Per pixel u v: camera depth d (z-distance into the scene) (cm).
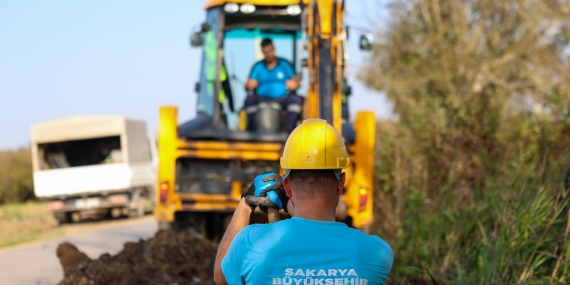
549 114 994
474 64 2428
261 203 304
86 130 1972
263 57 996
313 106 852
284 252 266
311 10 861
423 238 787
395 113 1195
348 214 896
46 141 1988
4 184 3716
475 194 841
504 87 2133
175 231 879
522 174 788
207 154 918
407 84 2309
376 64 2598
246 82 991
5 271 893
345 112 1044
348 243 269
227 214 947
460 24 2664
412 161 980
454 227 726
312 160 271
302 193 275
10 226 1898
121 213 2156
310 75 855
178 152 915
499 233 614
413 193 865
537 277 572
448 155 953
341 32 891
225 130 940
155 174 2248
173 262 736
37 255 1041
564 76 2372
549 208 588
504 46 2605
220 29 986
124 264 664
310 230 269
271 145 924
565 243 537
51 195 1950
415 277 745
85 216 2234
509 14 2655
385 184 982
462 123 995
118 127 1967
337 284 265
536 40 2597
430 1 2712
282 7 975
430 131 1001
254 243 271
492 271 550
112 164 1947
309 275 265
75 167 2100
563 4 2572
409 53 2598
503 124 988
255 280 269
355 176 898
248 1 970
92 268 654
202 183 926
